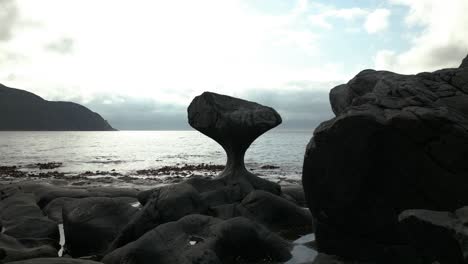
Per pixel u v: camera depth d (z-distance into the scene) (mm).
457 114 9828
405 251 10336
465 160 9250
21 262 8438
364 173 10523
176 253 10930
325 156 11039
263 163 51938
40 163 53438
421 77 11781
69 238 14180
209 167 46094
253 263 11305
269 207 15461
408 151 9859
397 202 10312
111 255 11539
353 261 11211
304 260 11586
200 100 19031
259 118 18078
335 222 11461
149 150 89812
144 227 13961
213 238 11219
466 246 6734
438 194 9641
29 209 17828
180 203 14586
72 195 22297
